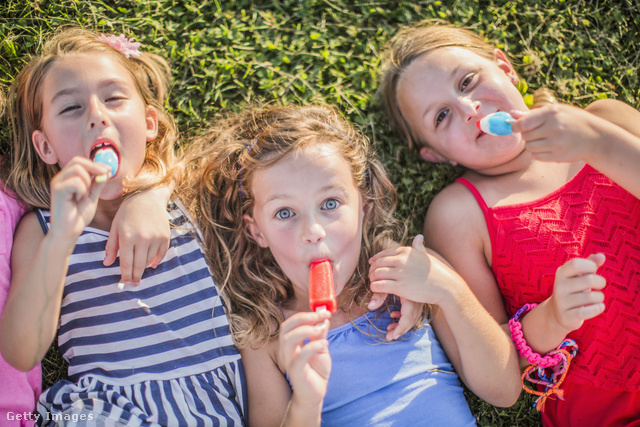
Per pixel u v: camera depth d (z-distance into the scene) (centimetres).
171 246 274
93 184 212
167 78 316
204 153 300
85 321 263
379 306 265
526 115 234
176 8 332
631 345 264
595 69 349
